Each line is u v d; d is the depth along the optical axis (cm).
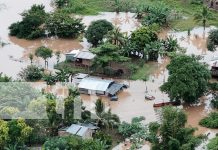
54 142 9706
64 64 13575
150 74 13188
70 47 14838
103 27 14450
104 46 12950
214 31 14775
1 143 9731
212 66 12950
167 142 9400
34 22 15262
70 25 15188
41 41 15188
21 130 9906
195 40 15225
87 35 14475
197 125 11244
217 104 11750
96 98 12100
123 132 10588
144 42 13812
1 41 15112
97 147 9638
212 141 9981
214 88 12250
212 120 11175
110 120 10788
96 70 13200
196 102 11969
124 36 14175
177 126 9400
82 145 9700
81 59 13350
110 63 13238
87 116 10869
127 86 12588
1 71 13388
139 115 11494
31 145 10275
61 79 12425
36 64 13700
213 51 14538
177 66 11712
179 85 11425
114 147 10400
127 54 13688
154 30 14938
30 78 12719
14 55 14325
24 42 15112
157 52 13738
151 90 12462
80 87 12200
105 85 12206
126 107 11812
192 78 11506
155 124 9675
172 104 11781
